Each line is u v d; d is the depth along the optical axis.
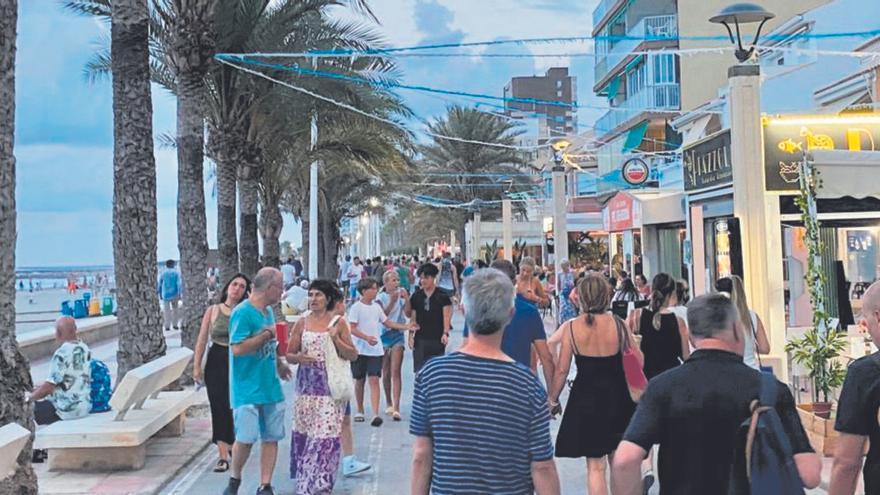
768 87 19.78
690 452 3.06
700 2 31.03
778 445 3.01
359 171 33.25
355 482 7.18
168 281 22.02
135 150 9.81
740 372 3.14
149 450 8.31
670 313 6.38
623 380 5.49
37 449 7.90
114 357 17.03
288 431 9.47
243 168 19.58
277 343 6.80
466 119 42.03
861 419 3.29
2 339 4.84
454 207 43.69
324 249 40.31
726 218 11.51
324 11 17.70
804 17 18.70
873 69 13.95
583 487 6.89
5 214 4.92
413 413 3.26
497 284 3.25
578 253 32.56
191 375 11.48
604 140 38.91
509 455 3.06
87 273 55.16
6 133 4.93
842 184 8.18
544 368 6.33
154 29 13.86
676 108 32.47
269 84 17.12
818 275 8.10
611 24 39.84
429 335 9.63
